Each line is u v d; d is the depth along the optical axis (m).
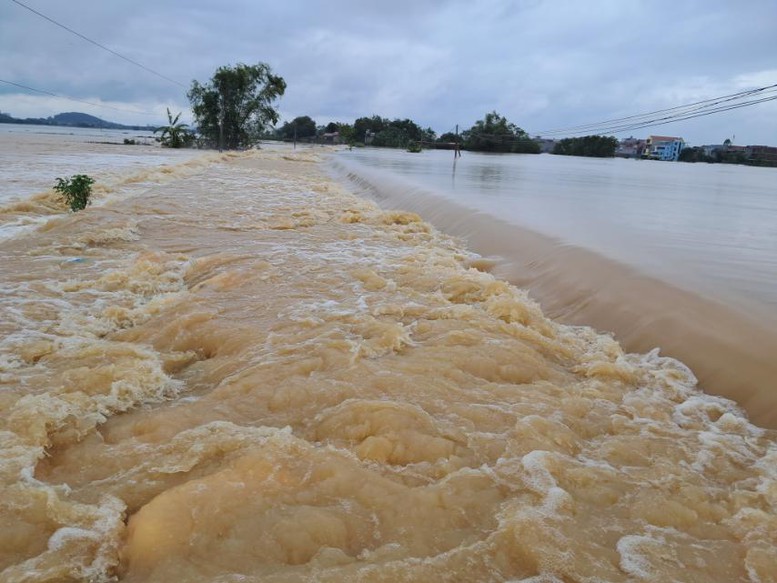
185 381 5.46
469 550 3.23
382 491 3.69
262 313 7.08
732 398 5.32
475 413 4.75
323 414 4.66
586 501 3.76
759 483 4.09
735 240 10.90
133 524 3.31
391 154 58.94
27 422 4.33
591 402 5.20
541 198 17.69
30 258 9.62
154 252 10.00
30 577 2.96
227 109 57.34
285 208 15.95
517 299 7.65
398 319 7.00
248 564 3.07
